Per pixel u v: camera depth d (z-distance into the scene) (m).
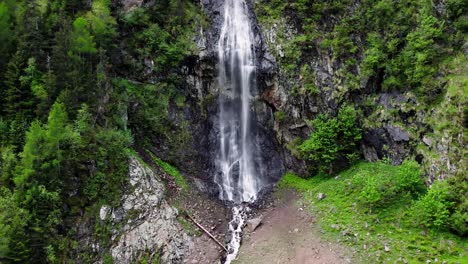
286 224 27.55
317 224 26.44
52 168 22.66
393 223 24.12
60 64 25.38
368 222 24.81
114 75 30.42
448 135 23.78
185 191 29.53
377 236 23.80
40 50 26.08
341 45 30.08
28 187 21.70
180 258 25.23
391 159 27.72
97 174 24.77
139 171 26.83
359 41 29.97
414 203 24.22
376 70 28.75
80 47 26.33
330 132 28.86
